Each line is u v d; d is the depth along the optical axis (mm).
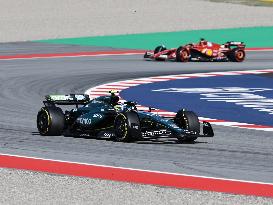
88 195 37375
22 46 140375
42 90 84750
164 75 102125
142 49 138750
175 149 50375
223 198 37031
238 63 119938
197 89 87562
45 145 51781
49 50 134500
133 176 42125
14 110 69188
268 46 146000
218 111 69875
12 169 43594
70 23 175250
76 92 83812
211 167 44938
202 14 191250
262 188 39500
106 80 95562
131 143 52281
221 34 160250
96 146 51219
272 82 95625
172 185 40062
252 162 46656
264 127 60812
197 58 120750
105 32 162000
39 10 197500
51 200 36281
